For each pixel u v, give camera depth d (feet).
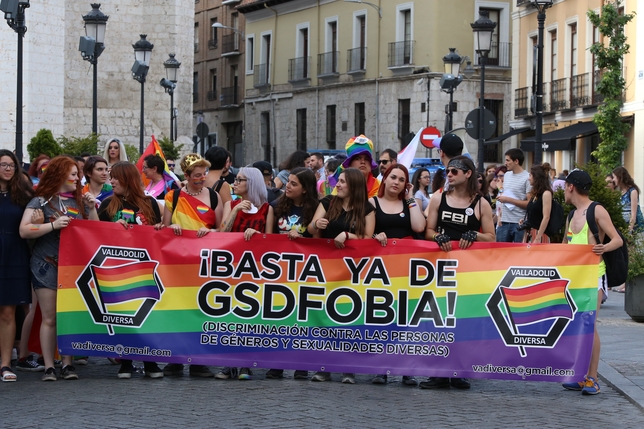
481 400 31.35
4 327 33.60
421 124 156.35
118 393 31.24
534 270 32.42
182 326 33.58
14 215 33.42
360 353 33.14
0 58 111.96
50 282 33.60
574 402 31.40
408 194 33.65
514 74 143.54
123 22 151.74
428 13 155.74
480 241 32.76
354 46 172.04
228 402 29.91
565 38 129.08
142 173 46.24
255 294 33.40
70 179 33.58
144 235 33.58
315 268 33.17
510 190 53.42
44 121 116.37
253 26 202.08
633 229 53.98
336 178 42.57
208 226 35.04
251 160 204.44
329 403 29.99
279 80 193.77
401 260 32.83
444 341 32.76
